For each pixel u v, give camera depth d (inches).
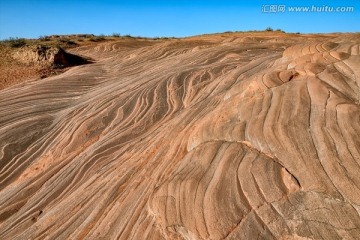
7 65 1195.9
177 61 801.6
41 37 2151.8
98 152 442.3
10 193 423.8
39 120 584.7
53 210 352.2
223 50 808.3
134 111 539.5
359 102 312.3
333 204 234.4
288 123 295.0
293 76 370.9
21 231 339.3
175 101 543.2
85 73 884.6
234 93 418.9
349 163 249.4
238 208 249.3
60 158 475.5
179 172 303.9
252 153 286.5
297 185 249.9
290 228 233.6
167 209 269.6
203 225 246.5
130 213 293.1
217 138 323.0
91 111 573.3
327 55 386.6
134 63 962.7
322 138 271.3
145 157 382.0
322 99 310.7
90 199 341.1
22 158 499.5
